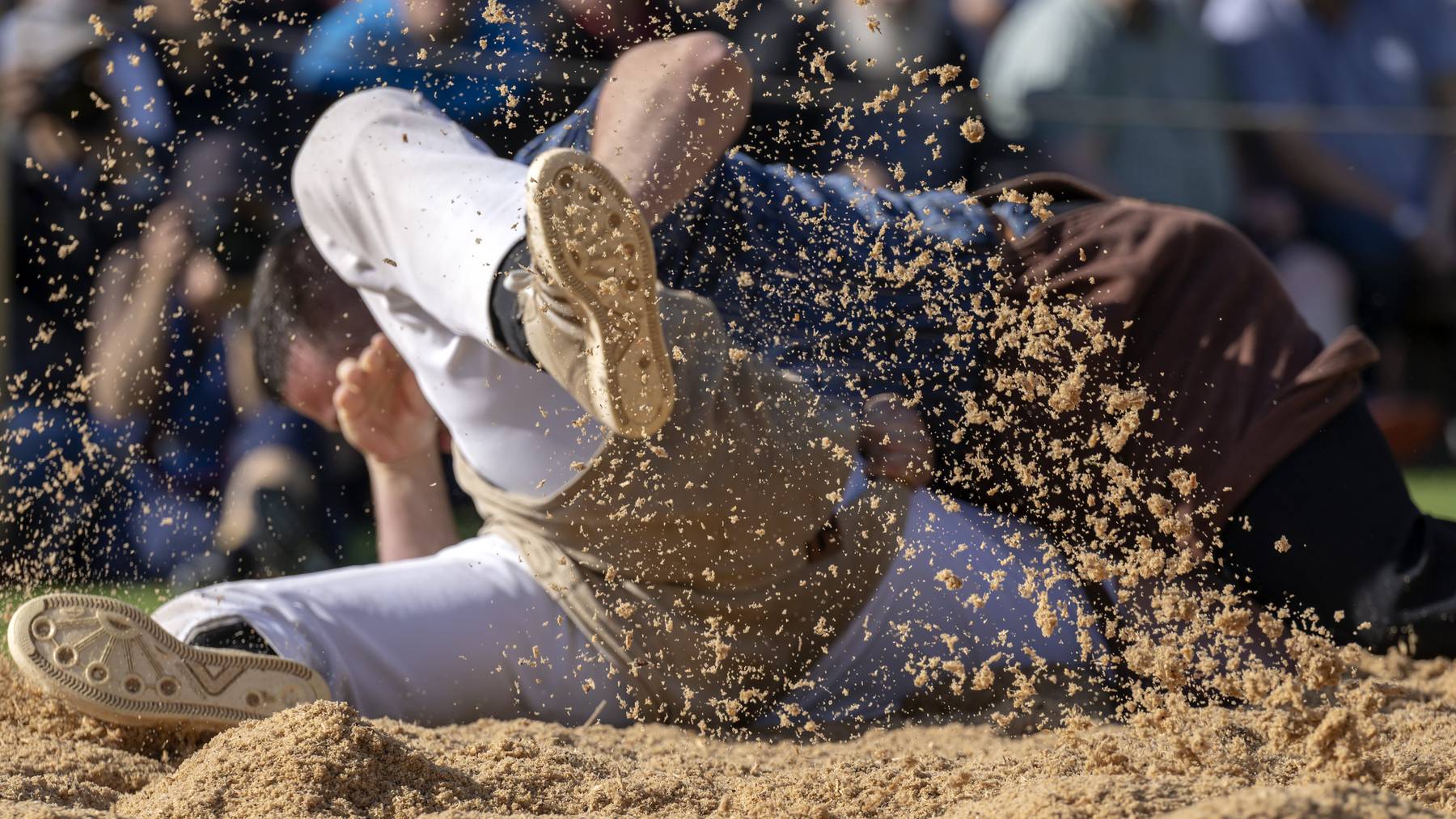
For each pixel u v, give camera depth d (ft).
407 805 21.27
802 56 52.95
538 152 29.53
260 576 46.57
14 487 44.55
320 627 27.32
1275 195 73.56
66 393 48.03
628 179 27.30
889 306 29.55
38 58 48.11
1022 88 70.03
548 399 27.35
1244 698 23.63
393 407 34.83
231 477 47.88
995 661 28.50
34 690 25.59
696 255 29.37
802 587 27.91
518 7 40.60
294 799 20.88
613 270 21.74
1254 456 29.71
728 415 26.30
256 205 48.24
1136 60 70.69
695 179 27.81
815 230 30.17
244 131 48.26
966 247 30.50
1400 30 75.82
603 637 28.09
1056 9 71.15
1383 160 74.33
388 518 35.29
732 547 27.32
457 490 51.11
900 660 28.78
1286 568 29.73
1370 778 20.66
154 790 22.11
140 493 47.01
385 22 42.47
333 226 28.48
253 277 48.14
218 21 47.75
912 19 64.80
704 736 27.91
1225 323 30.71
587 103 29.89
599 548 27.84
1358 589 29.86
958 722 28.32
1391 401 74.13
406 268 26.50
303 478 47.73
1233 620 24.09
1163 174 70.49
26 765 23.02
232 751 22.18
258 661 25.82
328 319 35.73
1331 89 74.79
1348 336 31.12
